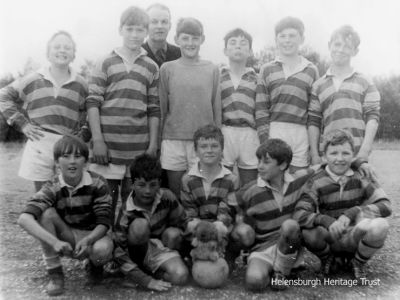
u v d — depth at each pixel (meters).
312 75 3.52
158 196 2.89
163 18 3.69
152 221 2.88
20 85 3.29
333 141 2.91
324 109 3.41
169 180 3.47
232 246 2.91
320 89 3.42
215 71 3.49
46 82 3.25
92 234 2.69
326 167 3.00
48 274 2.75
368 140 3.30
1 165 5.09
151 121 3.40
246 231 2.84
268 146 2.89
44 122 3.24
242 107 3.51
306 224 2.84
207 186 3.02
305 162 3.47
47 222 2.71
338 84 3.38
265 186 2.92
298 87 3.44
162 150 3.47
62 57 3.22
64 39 3.25
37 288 2.70
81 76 3.38
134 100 3.29
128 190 3.42
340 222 2.77
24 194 4.46
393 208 4.13
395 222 3.86
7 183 4.75
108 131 3.29
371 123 3.35
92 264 2.88
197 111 3.40
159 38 3.71
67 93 3.26
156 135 3.39
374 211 2.84
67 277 2.86
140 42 3.32
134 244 2.73
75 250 2.62
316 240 2.85
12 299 2.56
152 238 2.92
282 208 2.93
